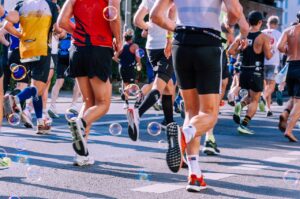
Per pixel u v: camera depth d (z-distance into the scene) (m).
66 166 8.33
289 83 13.02
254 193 7.00
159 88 10.19
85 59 8.11
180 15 6.74
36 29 11.16
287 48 13.03
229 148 10.95
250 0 47.22
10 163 8.26
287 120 13.33
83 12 8.09
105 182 7.32
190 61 6.67
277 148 11.19
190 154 7.00
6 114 10.98
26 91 11.03
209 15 6.61
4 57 13.42
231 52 11.18
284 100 29.83
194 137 6.53
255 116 18.81
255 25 13.55
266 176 8.15
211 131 10.05
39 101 11.70
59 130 12.72
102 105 8.19
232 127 15.03
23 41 11.23
